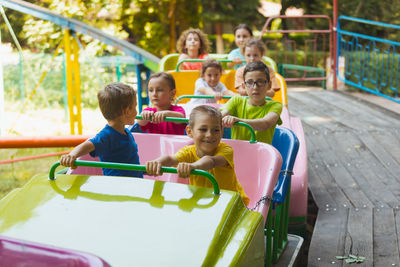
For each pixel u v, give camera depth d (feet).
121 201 7.05
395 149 19.83
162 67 19.42
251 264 6.95
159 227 6.56
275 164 9.12
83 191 7.31
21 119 31.45
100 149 8.68
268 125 10.91
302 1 50.42
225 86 17.62
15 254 5.98
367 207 14.35
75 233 6.54
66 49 26.40
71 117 27.35
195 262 6.07
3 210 7.09
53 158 18.44
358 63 36.81
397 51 46.09
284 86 16.61
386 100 31.94
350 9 48.11
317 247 11.87
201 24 44.32
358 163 18.34
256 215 7.38
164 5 40.98
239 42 19.95
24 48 35.58
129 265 6.04
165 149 10.50
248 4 56.34
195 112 8.81
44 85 33.19
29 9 24.85
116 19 40.22
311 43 51.37
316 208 15.71
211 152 8.97
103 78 32.14
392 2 46.96
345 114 25.91
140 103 21.94
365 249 11.71
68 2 37.65
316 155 19.34
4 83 33.19
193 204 6.98
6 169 17.74
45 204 7.09
